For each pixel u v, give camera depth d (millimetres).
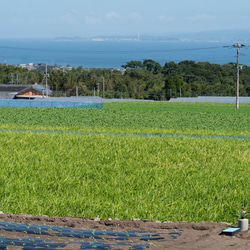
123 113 53656
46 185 13656
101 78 127625
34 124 40000
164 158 19500
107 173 15852
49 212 11008
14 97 103312
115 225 9477
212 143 24812
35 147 21141
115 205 11500
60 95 120500
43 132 30094
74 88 123375
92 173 15469
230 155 21078
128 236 8219
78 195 12367
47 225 8906
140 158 19141
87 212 11000
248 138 30672
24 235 8039
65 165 16688
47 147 21125
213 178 15188
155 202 12141
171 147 22609
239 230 8461
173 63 158875
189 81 140500
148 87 129875
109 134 29219
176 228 9305
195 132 34969
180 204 11914
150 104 86062
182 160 19250
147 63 163750
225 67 147750
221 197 12664
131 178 14883
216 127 40469
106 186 13750
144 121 44344
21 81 130875
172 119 47438
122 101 97312
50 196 12281
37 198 12289
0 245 7277
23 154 18766
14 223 8859
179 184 14250
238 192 13320
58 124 40125
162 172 16094
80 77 129625
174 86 119938
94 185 14047
